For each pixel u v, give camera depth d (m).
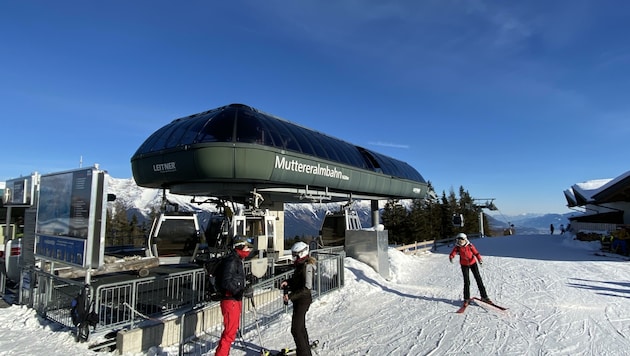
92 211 5.96
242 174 10.58
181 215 12.77
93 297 5.79
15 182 9.53
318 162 13.12
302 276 5.00
